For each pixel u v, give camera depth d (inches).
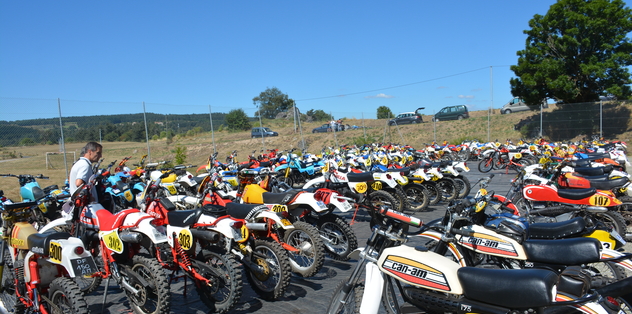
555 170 263.6
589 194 216.2
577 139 924.6
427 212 338.3
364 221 317.1
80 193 166.4
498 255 146.7
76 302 133.7
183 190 360.5
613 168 308.8
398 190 316.5
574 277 111.0
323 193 209.5
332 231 215.9
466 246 153.4
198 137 864.3
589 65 930.7
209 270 157.2
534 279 102.3
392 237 125.3
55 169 558.9
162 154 763.4
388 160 496.1
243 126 1058.1
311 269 187.3
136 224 155.7
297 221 196.5
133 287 155.4
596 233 161.0
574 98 974.4
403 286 131.0
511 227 148.1
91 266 141.8
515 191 267.3
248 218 185.3
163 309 145.6
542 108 975.6
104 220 160.7
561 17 986.7
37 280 148.9
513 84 1064.8
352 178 305.4
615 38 937.5
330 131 1165.1
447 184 374.6
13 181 488.4
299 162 484.4
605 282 127.3
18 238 155.5
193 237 160.6
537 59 1015.0
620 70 945.5
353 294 131.7
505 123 1088.2
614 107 898.7
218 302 160.4
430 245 164.9
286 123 1407.5
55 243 142.0
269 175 236.8
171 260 168.7
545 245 140.6
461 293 112.3
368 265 127.0
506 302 104.5
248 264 169.8
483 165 629.0
